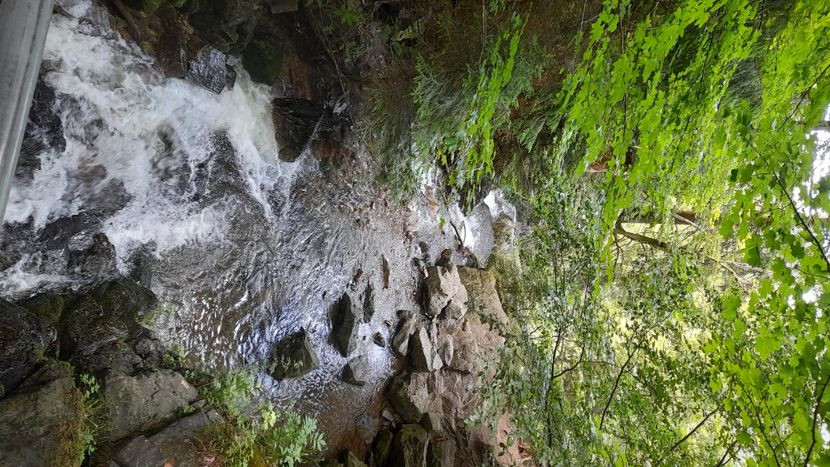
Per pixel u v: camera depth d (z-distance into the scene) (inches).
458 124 177.0
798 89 98.6
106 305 133.0
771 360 126.3
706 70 123.4
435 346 235.1
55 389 106.7
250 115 175.9
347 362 200.7
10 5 70.2
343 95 192.1
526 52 155.8
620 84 104.5
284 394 175.0
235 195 175.0
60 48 122.1
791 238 67.4
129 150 140.9
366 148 214.8
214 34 151.6
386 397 212.5
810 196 62.4
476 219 305.1
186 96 153.2
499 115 173.2
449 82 167.6
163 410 129.2
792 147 65.4
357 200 220.2
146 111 143.1
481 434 228.5
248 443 138.6
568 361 196.5
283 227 190.9
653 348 173.3
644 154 112.8
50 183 124.4
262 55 172.4
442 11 168.9
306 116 185.3
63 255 130.4
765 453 106.4
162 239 154.3
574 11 154.8
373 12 178.7
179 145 154.7
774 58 111.0
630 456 155.5
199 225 164.2
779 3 125.9
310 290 195.0
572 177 197.8
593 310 176.9
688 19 100.9
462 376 239.1
